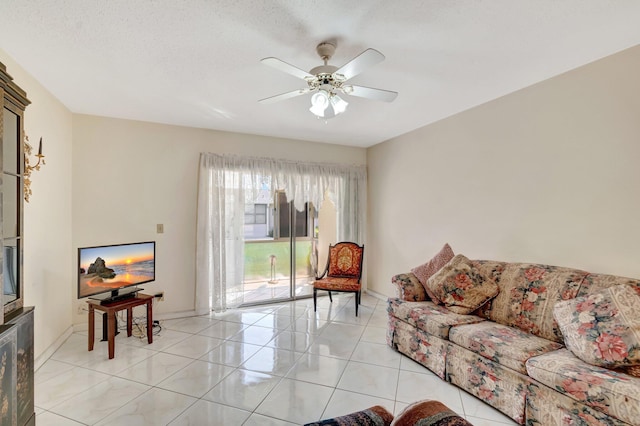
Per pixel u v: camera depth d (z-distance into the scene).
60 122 3.07
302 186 4.60
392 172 4.52
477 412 2.03
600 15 1.78
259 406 2.10
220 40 2.02
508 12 1.75
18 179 1.81
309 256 4.86
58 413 2.00
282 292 4.66
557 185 2.56
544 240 2.65
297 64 2.33
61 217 3.10
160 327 3.54
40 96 2.65
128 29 1.89
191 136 3.96
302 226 4.80
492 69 2.44
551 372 1.72
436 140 3.74
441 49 2.14
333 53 2.12
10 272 1.73
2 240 1.56
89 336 2.90
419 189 4.02
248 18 1.79
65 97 2.96
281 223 4.63
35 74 2.47
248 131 4.17
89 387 2.31
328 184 4.82
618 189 2.20
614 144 2.21
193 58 2.25
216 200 4.03
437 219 3.74
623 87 2.17
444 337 2.42
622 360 1.59
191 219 3.97
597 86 2.30
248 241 4.38
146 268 3.29
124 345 3.06
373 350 2.97
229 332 3.41
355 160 5.06
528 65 2.38
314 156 4.75
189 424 1.91
